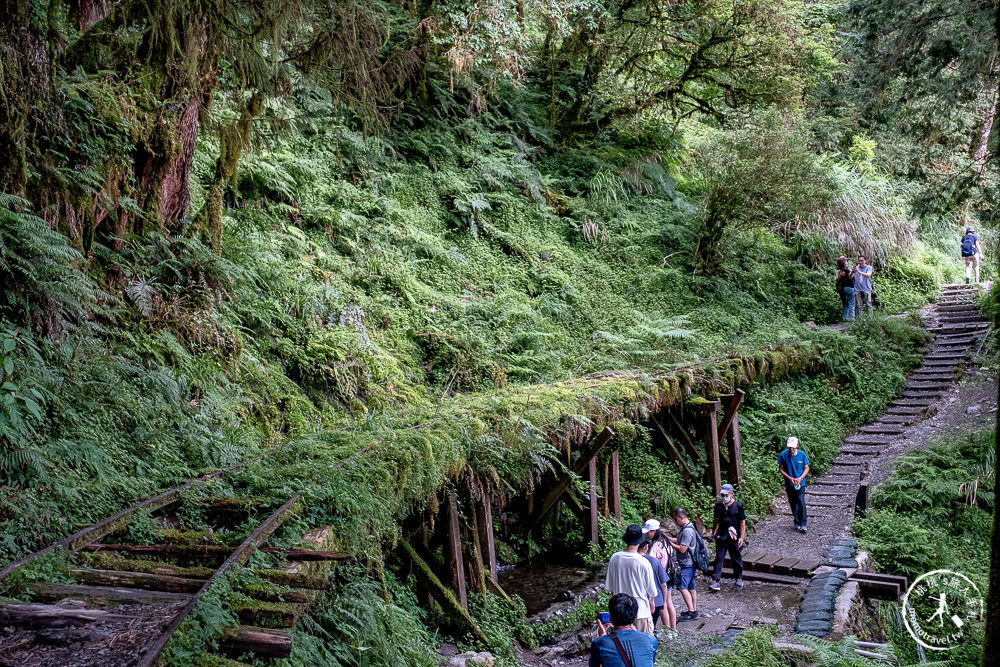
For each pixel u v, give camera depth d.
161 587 5.36
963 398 17.59
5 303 7.16
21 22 7.67
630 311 18.00
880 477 15.23
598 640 5.70
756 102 21.67
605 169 21.78
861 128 27.59
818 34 22.58
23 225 6.96
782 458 13.80
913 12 16.52
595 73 21.80
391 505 7.65
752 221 20.48
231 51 9.14
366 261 14.48
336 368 11.66
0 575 4.96
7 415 6.41
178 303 9.77
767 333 18.73
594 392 11.98
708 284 20.28
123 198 9.18
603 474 12.88
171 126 9.76
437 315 14.52
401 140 17.95
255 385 10.32
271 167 13.88
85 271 8.43
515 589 10.98
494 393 11.22
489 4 15.93
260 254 12.25
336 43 9.34
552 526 12.53
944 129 18.95
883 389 18.39
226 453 8.34
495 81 18.92
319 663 5.43
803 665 7.77
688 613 10.23
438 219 17.16
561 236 19.56
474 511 9.73
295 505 6.75
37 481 6.16
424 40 16.36
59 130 8.31
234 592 5.16
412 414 10.23
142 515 6.41
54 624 4.59
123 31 9.07
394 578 8.91
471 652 8.41
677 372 14.30
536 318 15.87
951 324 21.36
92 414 7.47
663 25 20.98
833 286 22.64
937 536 13.25
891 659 8.23
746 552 12.55
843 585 10.84
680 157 25.11
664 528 13.40
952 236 27.64
